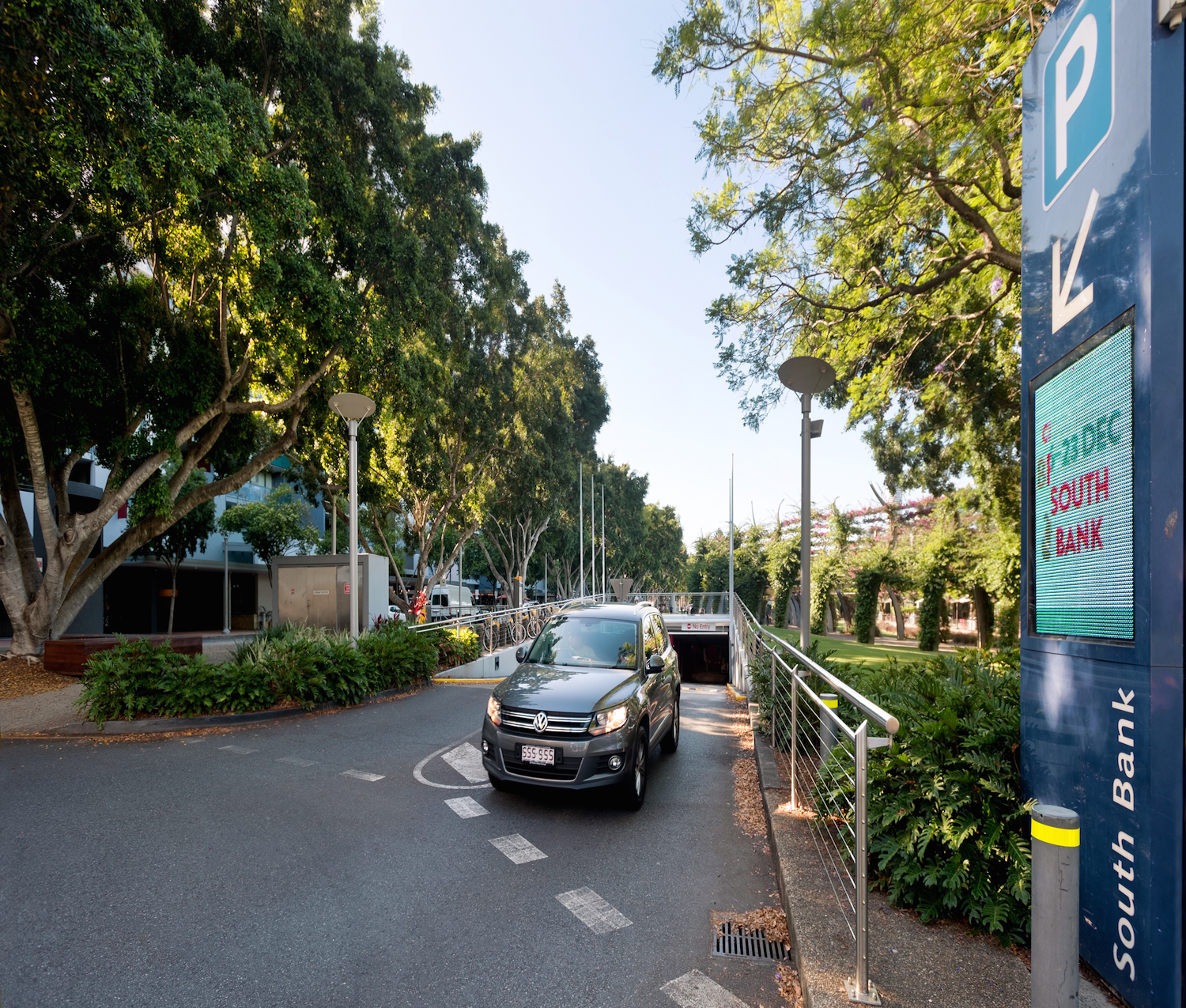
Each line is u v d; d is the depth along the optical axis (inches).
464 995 121.3
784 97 337.7
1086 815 114.5
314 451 840.9
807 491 311.1
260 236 423.8
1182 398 95.7
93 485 1066.7
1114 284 111.3
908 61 287.0
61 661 506.0
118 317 545.3
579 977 127.8
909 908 138.5
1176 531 95.3
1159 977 94.6
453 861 183.8
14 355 446.0
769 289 448.5
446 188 719.7
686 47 324.5
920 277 438.9
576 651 274.5
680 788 257.0
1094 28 117.9
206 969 128.8
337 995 120.9
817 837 178.2
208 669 370.0
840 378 503.2
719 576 1710.1
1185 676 92.4
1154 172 101.3
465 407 1005.2
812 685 255.0
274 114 529.0
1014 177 341.1
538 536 1640.0
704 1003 119.6
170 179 359.3
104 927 144.6
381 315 566.6
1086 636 116.3
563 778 216.1
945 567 951.6
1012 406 553.6
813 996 107.3
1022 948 122.7
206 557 1330.0
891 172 306.3
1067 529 123.5
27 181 365.4
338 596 595.2
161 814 218.4
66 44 289.4
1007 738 142.1
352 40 555.5
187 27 449.4
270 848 190.5
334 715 384.8
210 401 569.6
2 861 179.8
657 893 166.1
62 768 273.4
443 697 457.4
